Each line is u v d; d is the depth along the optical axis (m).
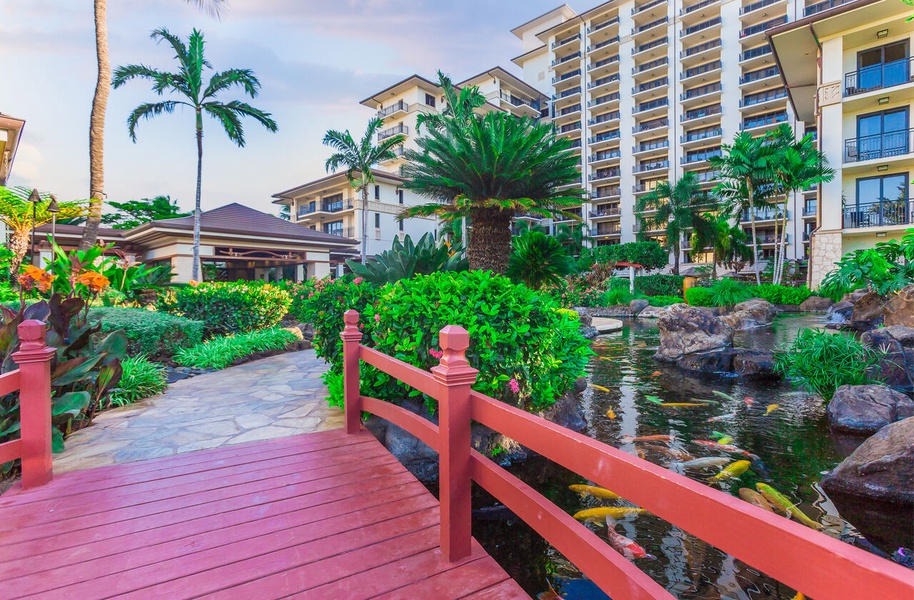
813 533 0.70
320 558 1.82
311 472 2.67
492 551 2.46
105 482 2.53
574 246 33.69
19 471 2.82
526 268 9.55
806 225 32.41
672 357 7.22
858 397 4.16
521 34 53.09
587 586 2.16
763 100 35.44
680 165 39.00
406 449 3.38
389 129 40.72
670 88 39.78
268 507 2.24
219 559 1.81
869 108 15.73
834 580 0.65
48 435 2.56
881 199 15.52
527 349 3.37
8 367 2.86
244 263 25.02
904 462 2.76
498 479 1.64
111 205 30.38
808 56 17.42
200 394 4.68
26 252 11.62
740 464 3.33
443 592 1.62
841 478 2.96
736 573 2.14
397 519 2.13
